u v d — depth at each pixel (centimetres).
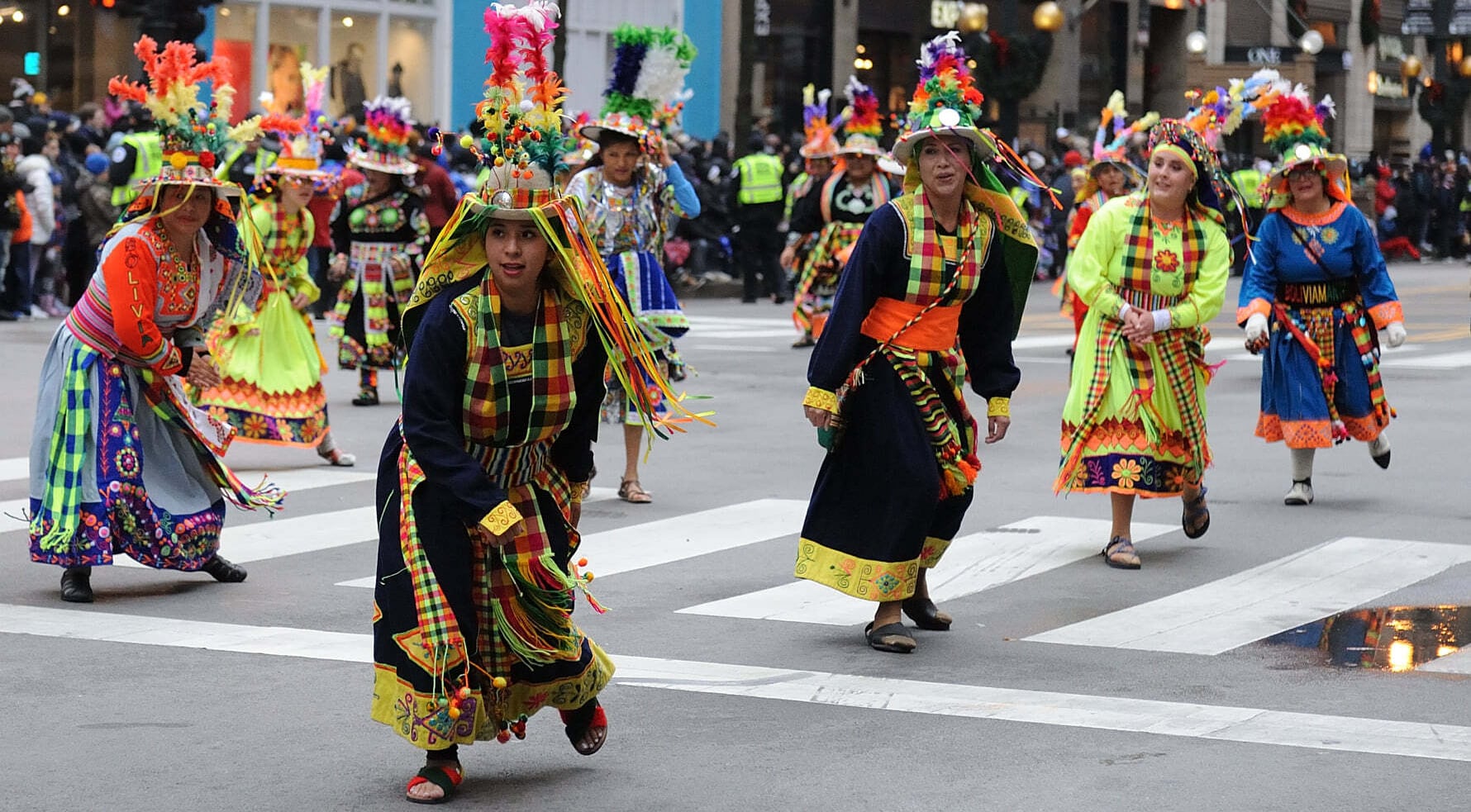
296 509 1805
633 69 1933
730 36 6712
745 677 1187
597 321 925
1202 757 1010
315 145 2028
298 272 2019
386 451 945
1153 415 1546
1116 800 938
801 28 7100
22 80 4838
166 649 1251
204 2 3516
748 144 5219
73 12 4906
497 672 945
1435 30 8981
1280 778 970
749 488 1955
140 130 3478
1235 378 3089
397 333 2608
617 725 1078
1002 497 1905
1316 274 1867
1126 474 1535
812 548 1268
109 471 1383
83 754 1014
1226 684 1169
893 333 1241
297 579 1487
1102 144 2619
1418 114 10112
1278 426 1873
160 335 1387
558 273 925
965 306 1279
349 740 1046
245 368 1986
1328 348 1877
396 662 928
